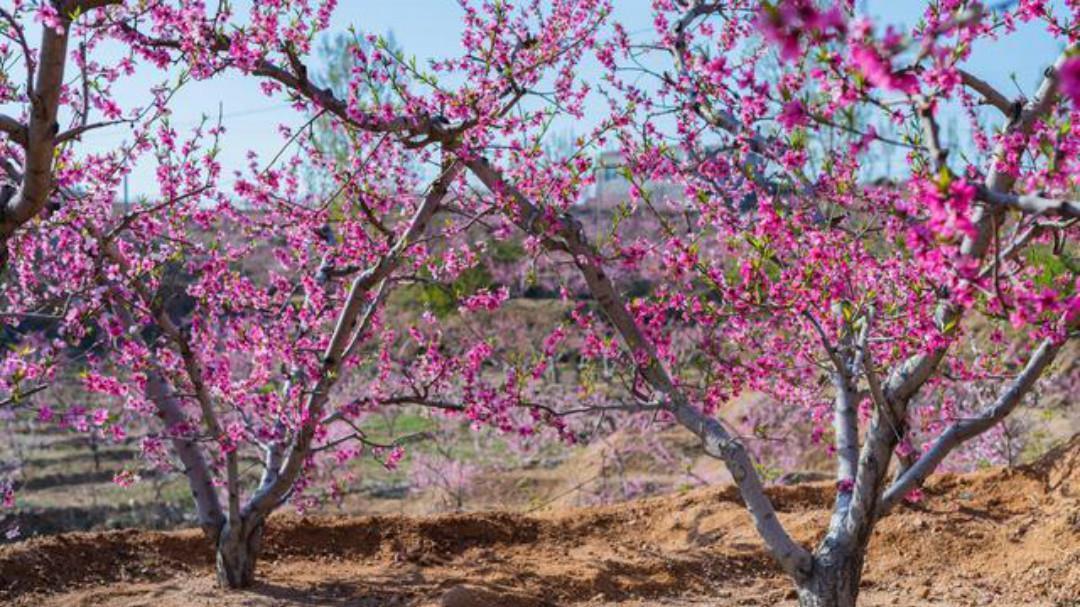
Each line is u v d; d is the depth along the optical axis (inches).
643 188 235.6
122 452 832.3
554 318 1036.5
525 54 261.7
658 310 255.3
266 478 291.6
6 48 235.6
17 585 287.9
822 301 221.8
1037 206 127.0
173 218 281.7
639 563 322.0
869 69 116.2
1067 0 220.7
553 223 246.8
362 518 350.6
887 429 226.7
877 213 235.3
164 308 271.4
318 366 280.8
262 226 289.3
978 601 287.9
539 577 305.9
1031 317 150.6
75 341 258.2
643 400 259.9
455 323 918.4
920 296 211.9
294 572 310.8
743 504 368.8
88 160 257.6
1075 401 551.5
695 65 255.8
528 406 269.4
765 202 202.1
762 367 255.6
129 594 284.5
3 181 249.8
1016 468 359.9
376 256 291.0
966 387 428.1
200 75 228.7
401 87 239.9
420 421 936.9
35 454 805.2
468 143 249.0
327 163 285.4
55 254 274.4
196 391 267.7
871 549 330.3
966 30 143.4
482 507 681.6
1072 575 289.6
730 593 309.1
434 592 289.3
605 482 647.8
